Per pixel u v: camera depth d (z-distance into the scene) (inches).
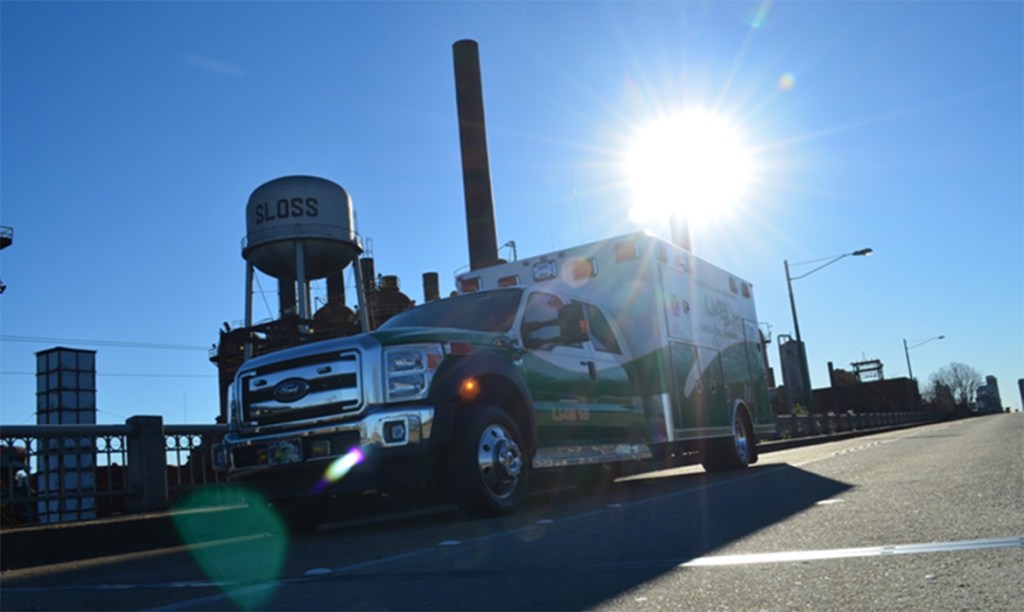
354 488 258.8
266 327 1226.0
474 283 470.6
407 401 259.3
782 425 1179.3
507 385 292.7
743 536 189.5
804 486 308.3
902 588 124.1
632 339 419.8
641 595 130.9
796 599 121.8
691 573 146.8
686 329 456.8
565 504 322.7
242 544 273.7
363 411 257.3
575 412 330.6
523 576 155.2
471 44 1587.1
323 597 147.0
